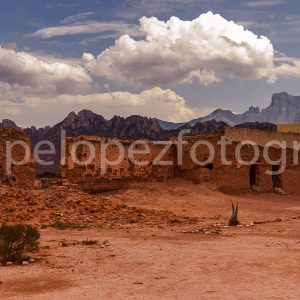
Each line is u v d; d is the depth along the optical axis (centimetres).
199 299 1139
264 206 3966
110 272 1439
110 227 2445
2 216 2547
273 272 1423
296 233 2308
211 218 3028
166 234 2239
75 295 1183
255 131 5022
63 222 2534
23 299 1158
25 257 1639
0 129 3428
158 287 1257
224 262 1569
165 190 4225
